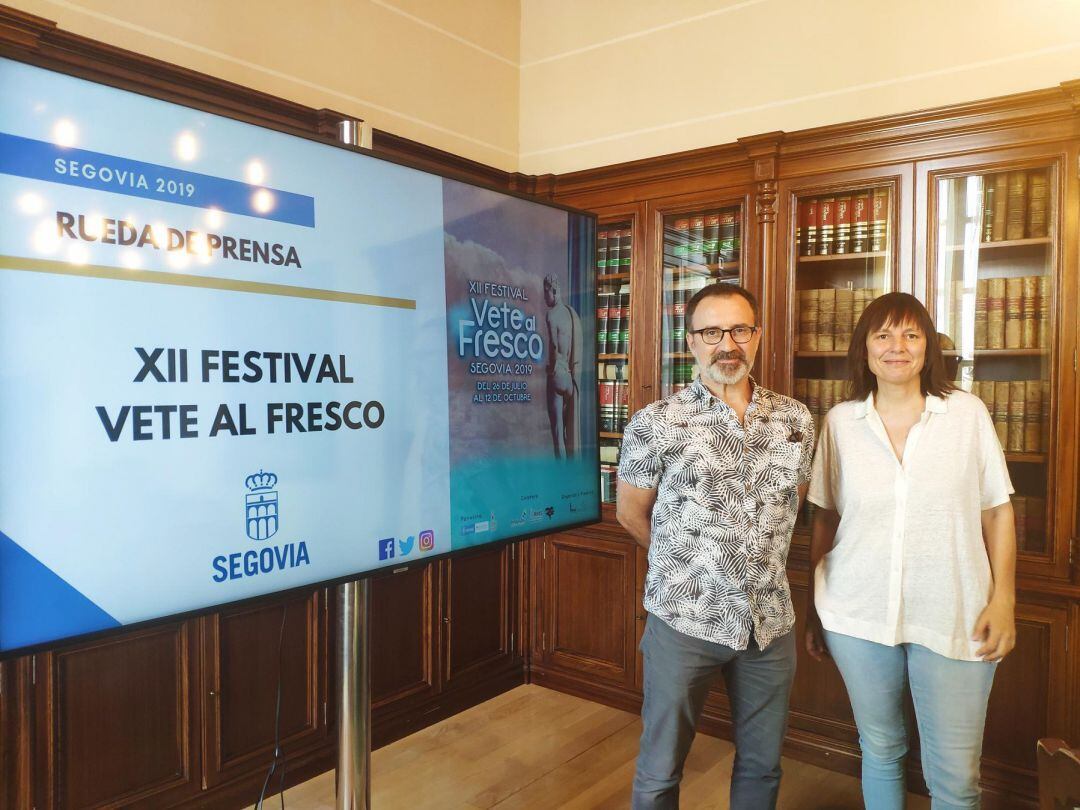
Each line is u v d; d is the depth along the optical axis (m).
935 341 1.87
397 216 1.84
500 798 2.58
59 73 1.33
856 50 2.92
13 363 1.27
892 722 1.91
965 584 1.80
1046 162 2.38
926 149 2.57
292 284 1.64
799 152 2.79
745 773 1.96
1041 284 2.42
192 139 1.49
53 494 1.32
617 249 3.34
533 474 2.20
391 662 2.99
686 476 1.88
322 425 1.69
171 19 2.41
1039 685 2.43
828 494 2.05
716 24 3.25
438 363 1.93
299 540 1.65
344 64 2.97
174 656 2.31
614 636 3.34
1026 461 2.46
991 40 2.66
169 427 1.46
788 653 1.93
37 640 1.30
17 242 1.28
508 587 3.54
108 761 2.16
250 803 2.50
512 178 3.46
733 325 1.86
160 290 1.44
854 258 2.73
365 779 1.82
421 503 1.89
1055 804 0.84
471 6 3.55
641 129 3.47
